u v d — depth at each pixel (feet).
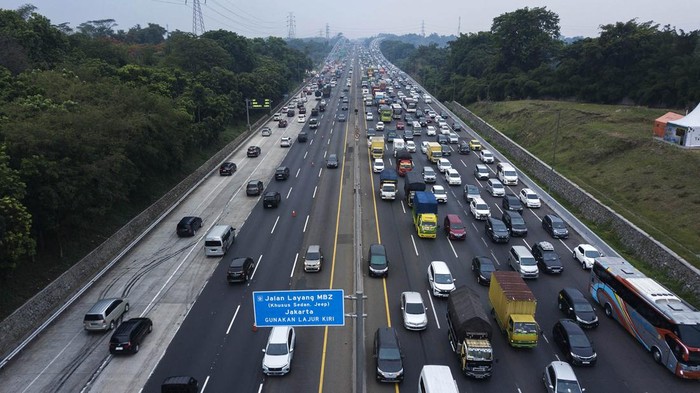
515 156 261.03
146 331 105.19
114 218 158.40
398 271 135.44
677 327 91.97
